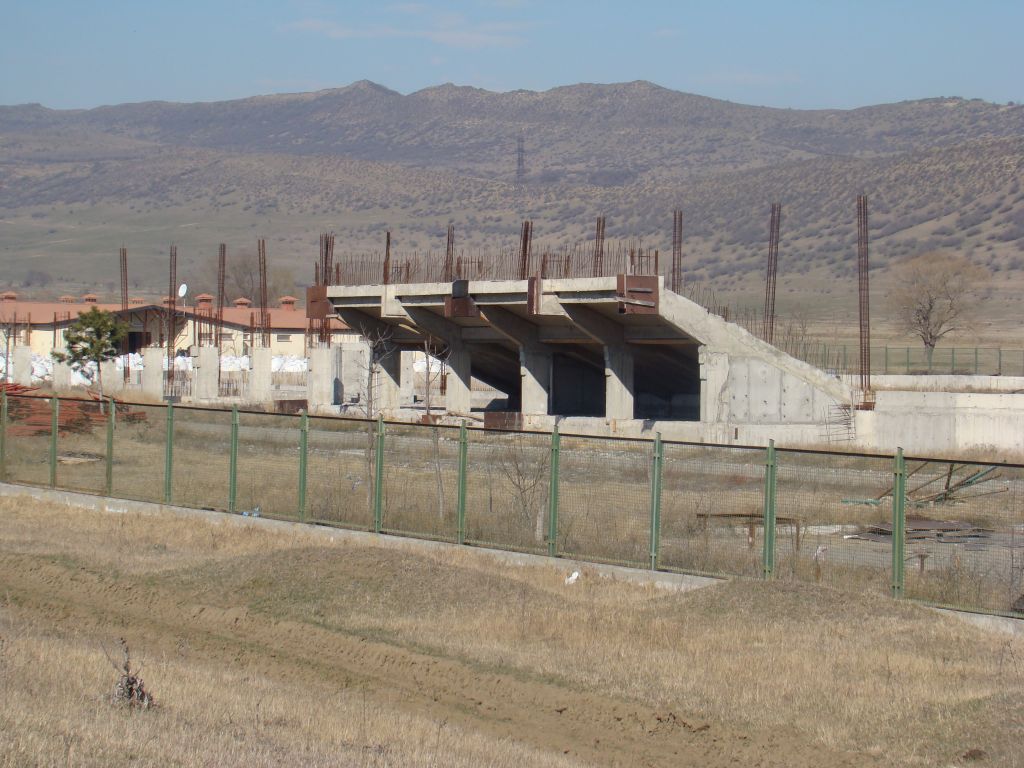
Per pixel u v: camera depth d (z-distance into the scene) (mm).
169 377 81625
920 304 104250
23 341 98312
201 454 44125
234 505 32969
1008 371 83875
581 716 17062
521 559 26859
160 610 23000
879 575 23609
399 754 14148
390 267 67750
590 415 69250
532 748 15688
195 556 27891
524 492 29125
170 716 14633
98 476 38875
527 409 62594
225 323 102938
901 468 22844
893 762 15023
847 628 20719
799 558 24641
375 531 29734
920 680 17891
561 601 23312
